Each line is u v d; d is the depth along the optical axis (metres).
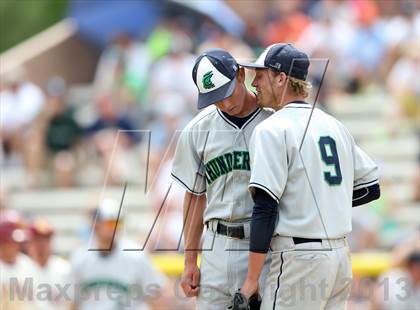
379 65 49.75
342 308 20.72
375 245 39.72
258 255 19.73
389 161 46.78
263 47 52.72
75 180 51.50
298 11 53.00
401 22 50.16
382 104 48.75
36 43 60.88
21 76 56.03
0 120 53.59
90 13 59.06
